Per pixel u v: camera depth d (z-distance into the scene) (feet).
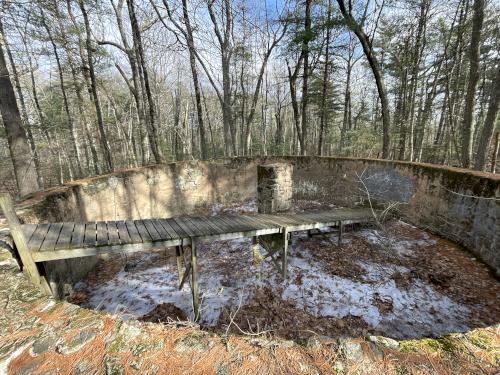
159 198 26.08
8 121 20.89
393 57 45.16
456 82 37.78
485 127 20.85
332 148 69.92
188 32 29.09
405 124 40.40
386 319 11.84
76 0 27.94
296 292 14.20
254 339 5.64
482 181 15.25
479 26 21.13
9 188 43.09
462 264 15.01
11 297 7.30
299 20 31.53
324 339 5.59
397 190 22.22
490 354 5.08
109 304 14.10
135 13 26.73
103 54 34.37
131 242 11.66
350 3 29.55
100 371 4.76
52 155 53.88
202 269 17.52
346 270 15.79
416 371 4.72
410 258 16.39
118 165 68.54
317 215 19.24
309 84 46.68
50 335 5.70
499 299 12.12
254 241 17.21
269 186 18.90
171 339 5.54
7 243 10.54
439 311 11.99
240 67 49.88
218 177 30.83
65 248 10.31
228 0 29.84
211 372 4.73
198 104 34.78
